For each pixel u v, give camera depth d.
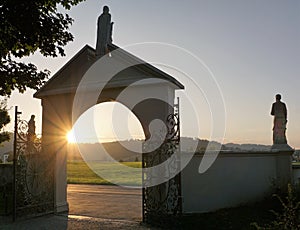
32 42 9.13
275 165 12.30
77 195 16.75
